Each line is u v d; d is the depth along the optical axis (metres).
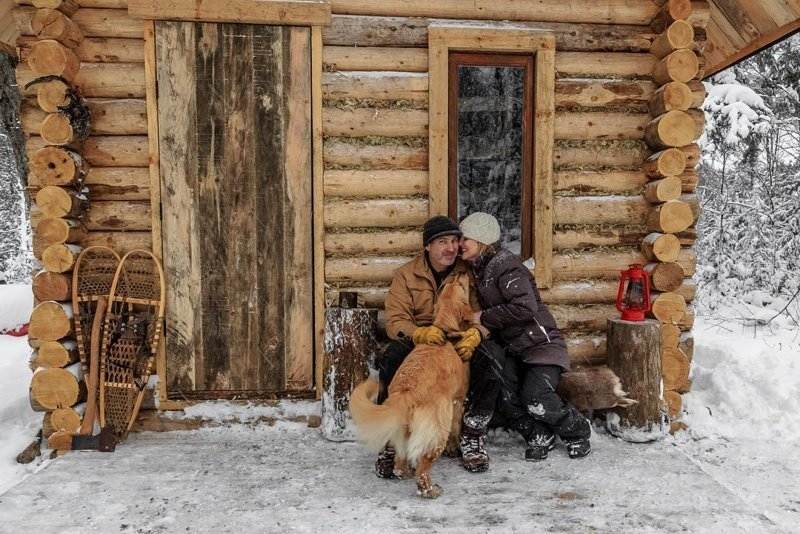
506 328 3.40
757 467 3.61
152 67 3.61
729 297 9.81
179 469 3.17
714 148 10.12
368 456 3.38
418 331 3.03
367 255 3.93
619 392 3.56
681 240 3.98
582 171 4.06
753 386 4.55
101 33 3.63
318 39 3.71
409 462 3.11
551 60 3.90
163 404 3.76
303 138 3.76
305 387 3.87
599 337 4.09
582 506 2.74
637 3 4.02
